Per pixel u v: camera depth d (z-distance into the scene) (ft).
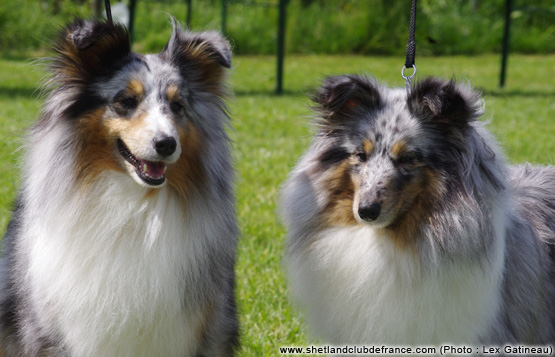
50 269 13.14
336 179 14.01
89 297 13.11
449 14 94.27
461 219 13.07
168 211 13.25
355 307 14.23
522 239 14.71
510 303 14.28
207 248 13.76
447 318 13.51
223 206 14.17
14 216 14.88
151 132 12.54
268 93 56.65
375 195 13.04
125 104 13.11
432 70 73.10
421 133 13.41
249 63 79.15
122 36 13.38
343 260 14.05
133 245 13.17
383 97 14.17
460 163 13.29
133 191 13.14
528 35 96.53
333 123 14.24
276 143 36.96
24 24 78.48
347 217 13.97
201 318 14.02
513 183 15.93
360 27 90.99
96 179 13.12
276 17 88.94
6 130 35.96
